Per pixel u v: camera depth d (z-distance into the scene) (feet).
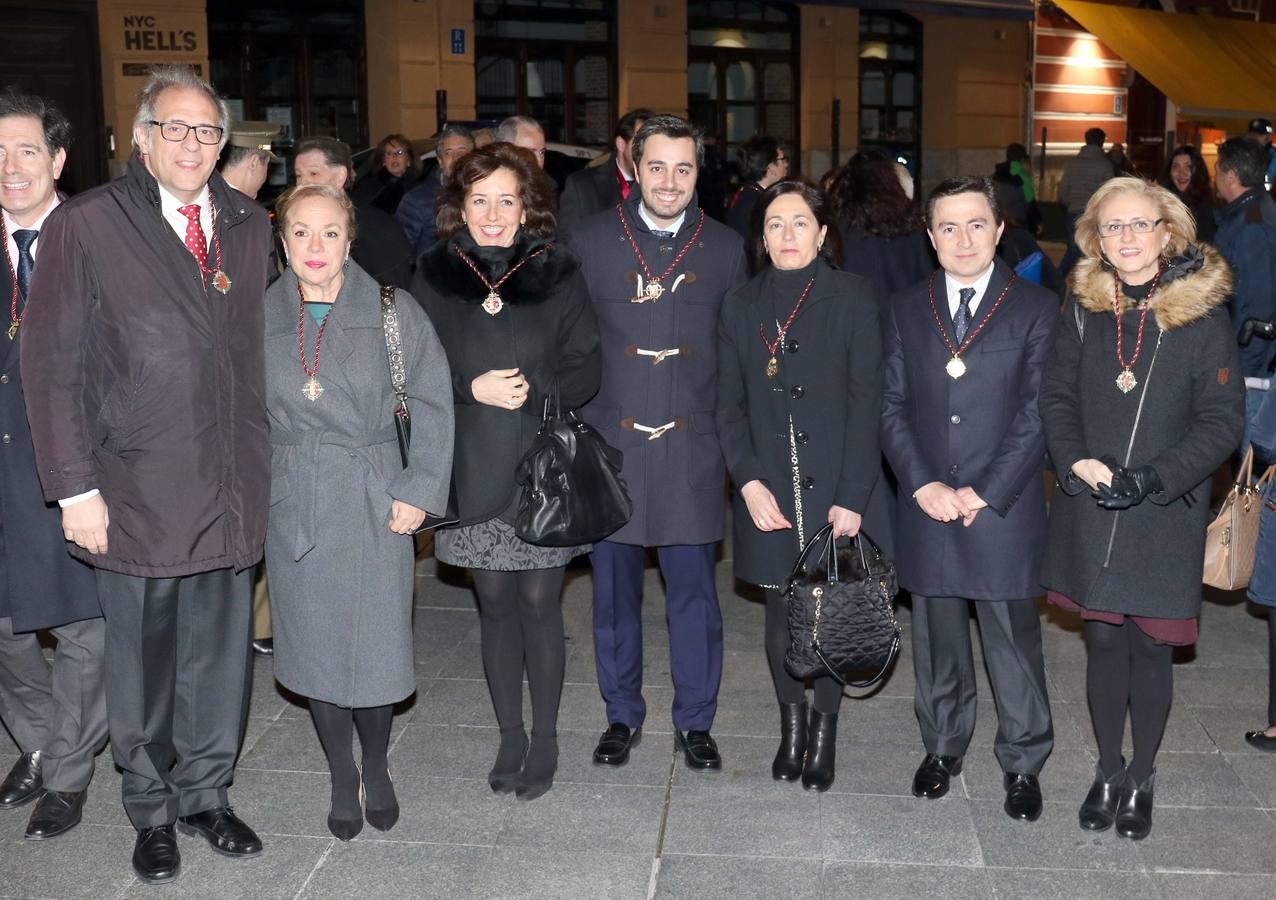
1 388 11.99
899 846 12.14
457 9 48.42
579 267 12.92
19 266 12.06
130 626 11.66
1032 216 48.34
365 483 11.85
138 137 11.21
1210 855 11.95
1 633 12.71
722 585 19.98
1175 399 11.73
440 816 12.79
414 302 12.14
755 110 58.18
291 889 11.53
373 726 12.40
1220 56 61.98
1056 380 12.12
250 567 12.26
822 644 12.23
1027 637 12.78
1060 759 13.91
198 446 11.32
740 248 13.61
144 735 11.84
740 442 13.19
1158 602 11.79
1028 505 12.44
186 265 11.19
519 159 12.85
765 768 13.78
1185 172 27.14
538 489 12.33
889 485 14.55
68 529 11.21
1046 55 63.31
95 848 12.28
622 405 13.50
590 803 13.04
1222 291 11.67
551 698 13.16
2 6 40.40
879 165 17.63
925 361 12.50
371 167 32.32
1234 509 13.11
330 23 48.29
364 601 11.89
